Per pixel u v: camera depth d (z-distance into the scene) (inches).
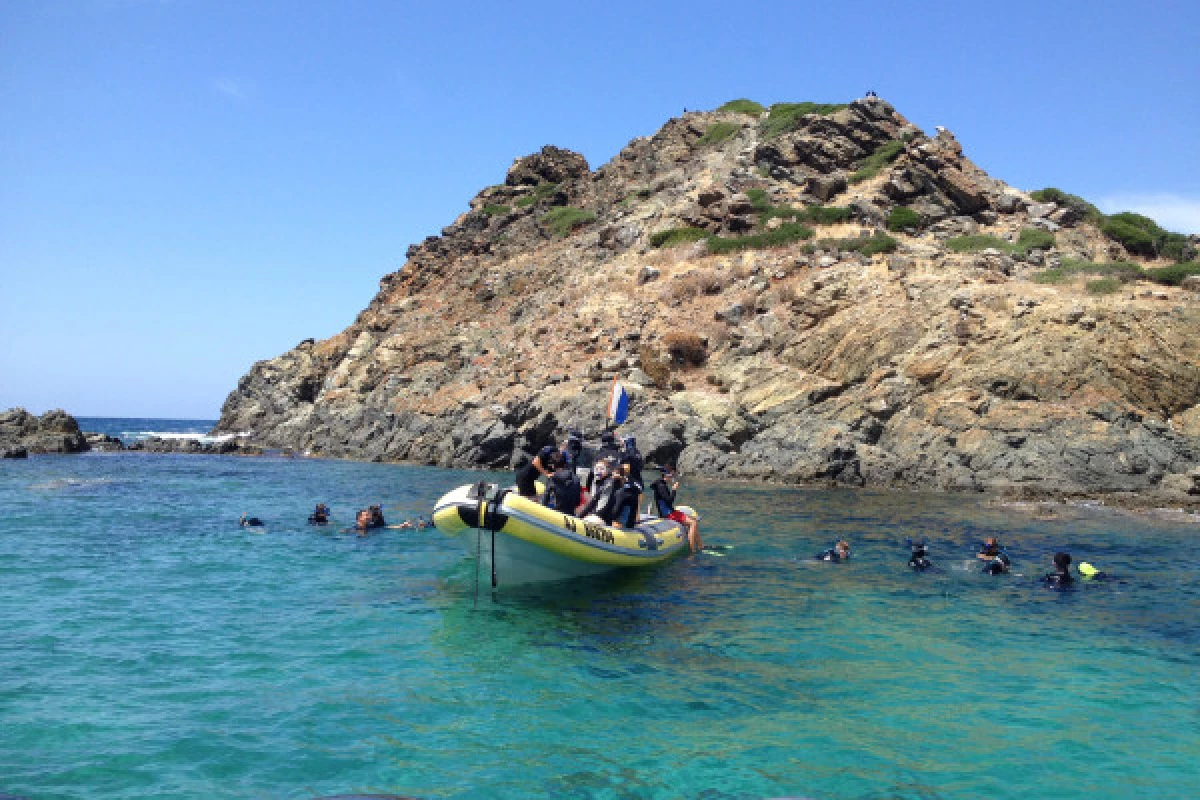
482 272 2046.0
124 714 223.1
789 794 184.2
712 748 210.4
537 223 2218.3
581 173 2561.5
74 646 285.7
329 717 225.9
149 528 577.9
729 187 1797.5
